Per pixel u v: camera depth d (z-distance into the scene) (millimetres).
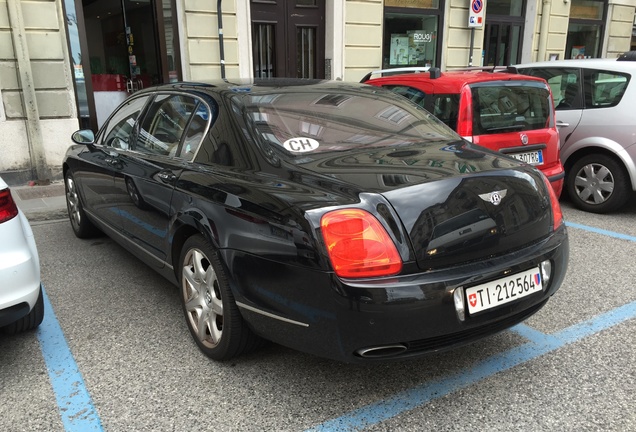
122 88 9062
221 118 2926
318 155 2697
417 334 2158
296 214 2186
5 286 2514
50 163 7348
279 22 9117
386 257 2125
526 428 2270
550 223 2643
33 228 5402
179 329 3197
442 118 4504
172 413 2389
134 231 3553
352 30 9594
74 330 3193
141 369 2754
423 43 10680
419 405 2441
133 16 8844
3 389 2586
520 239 2447
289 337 2324
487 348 2939
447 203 2262
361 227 2123
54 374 2715
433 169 2463
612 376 2646
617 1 13539
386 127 3123
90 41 9117
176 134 3260
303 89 3291
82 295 3709
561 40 12625
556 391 2529
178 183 2906
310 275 2148
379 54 9992
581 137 5699
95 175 4113
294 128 2854
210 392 2547
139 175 3342
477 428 2277
